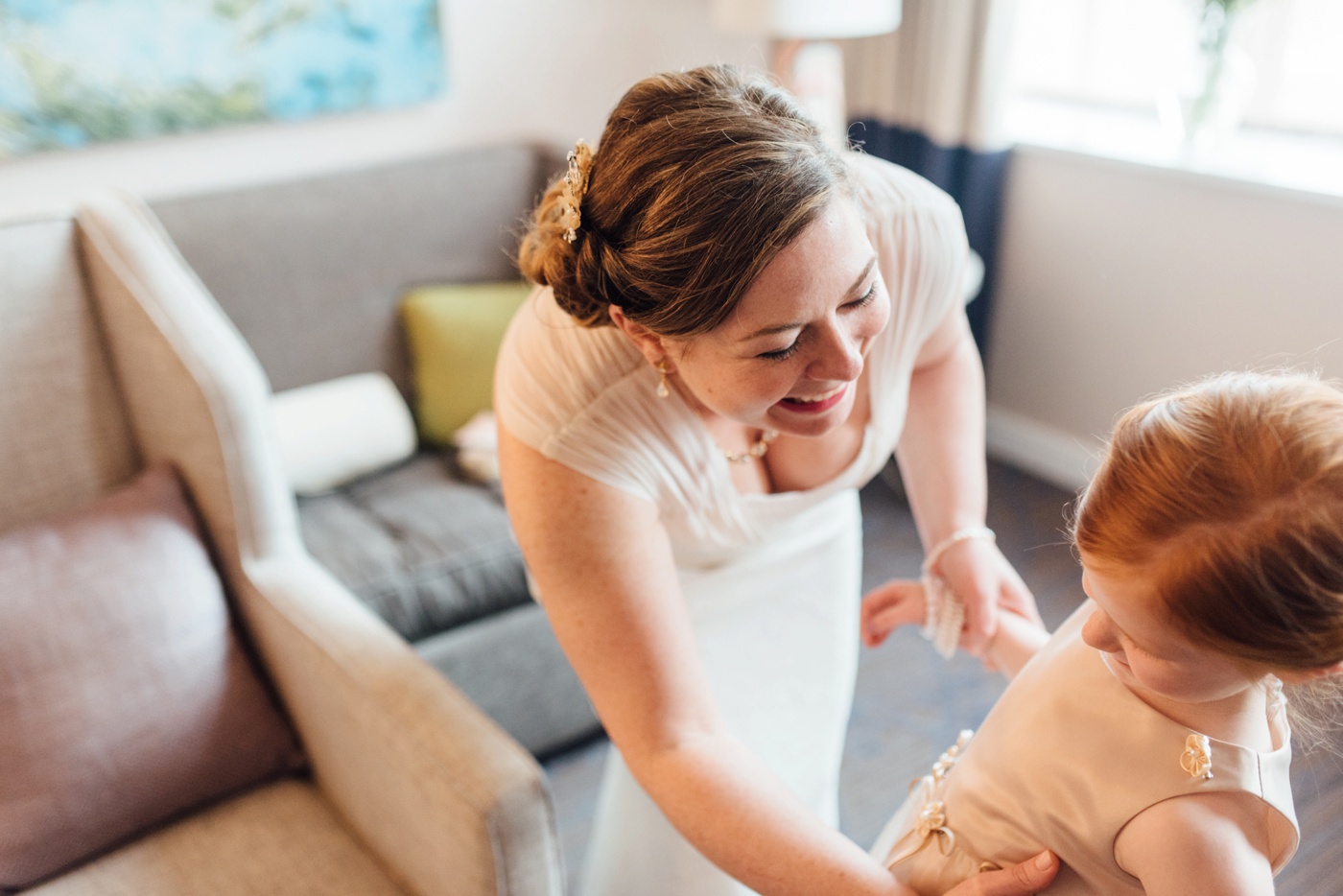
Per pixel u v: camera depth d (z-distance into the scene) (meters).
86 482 1.40
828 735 1.21
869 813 1.66
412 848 1.12
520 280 2.47
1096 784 0.62
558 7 2.72
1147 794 0.60
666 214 0.64
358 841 1.25
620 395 0.84
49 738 1.17
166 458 1.40
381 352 2.28
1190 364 2.34
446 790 1.01
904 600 1.01
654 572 0.85
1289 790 0.61
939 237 0.92
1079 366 2.60
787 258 0.62
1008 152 2.59
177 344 1.29
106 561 1.25
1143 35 2.61
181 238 2.03
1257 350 2.19
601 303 0.75
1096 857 0.63
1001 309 2.76
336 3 2.35
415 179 2.31
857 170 0.90
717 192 0.62
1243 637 0.51
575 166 0.72
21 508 1.35
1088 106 2.78
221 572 1.40
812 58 2.59
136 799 1.21
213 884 1.17
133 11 2.14
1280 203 2.07
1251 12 2.35
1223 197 2.17
